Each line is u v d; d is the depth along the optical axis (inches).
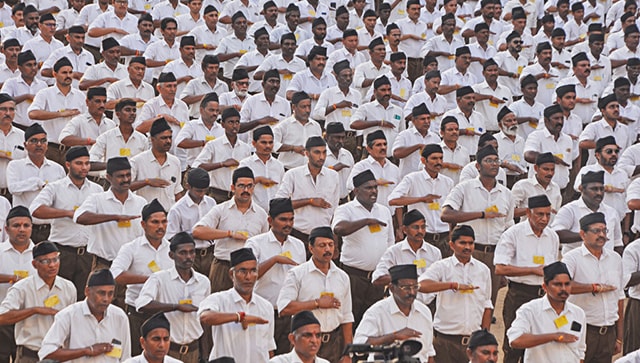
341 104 775.7
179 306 477.4
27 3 1011.3
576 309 481.7
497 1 1028.5
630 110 812.6
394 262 533.3
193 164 674.2
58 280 486.3
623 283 534.9
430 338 474.3
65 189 583.2
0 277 510.6
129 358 439.5
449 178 633.6
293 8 951.6
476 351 434.3
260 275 511.2
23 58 777.6
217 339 464.1
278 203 522.6
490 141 660.7
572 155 750.5
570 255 526.6
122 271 503.8
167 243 518.3
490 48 943.7
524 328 477.4
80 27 854.5
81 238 586.6
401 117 762.8
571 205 585.9
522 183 625.9
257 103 764.6
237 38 935.0
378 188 649.6
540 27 1125.7
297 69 877.8
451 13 955.3
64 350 439.5
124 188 560.1
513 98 936.3
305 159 717.3
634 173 720.3
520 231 546.9
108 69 821.9
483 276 509.4
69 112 730.2
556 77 899.4
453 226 607.8
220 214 563.2
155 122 622.8
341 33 968.3
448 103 860.6
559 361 477.1
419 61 986.7
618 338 533.3
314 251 488.7
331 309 490.9
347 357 450.0
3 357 514.9
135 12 1030.4
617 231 589.0
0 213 586.9
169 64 865.5
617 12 1114.1
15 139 679.1
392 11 1063.6
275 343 514.9
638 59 859.4
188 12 1018.1
